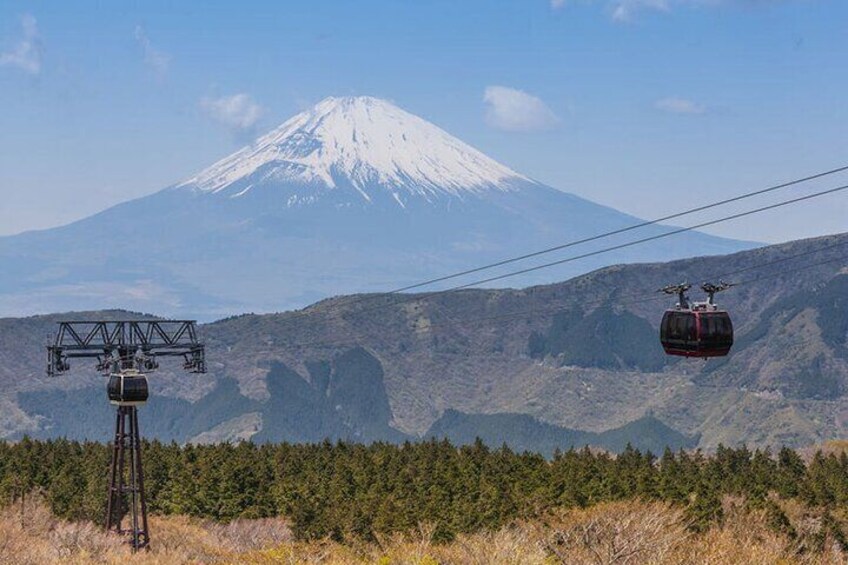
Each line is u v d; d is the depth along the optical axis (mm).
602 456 151750
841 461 160250
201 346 96188
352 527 94250
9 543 66000
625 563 28469
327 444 160750
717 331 56375
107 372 91438
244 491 128375
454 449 155875
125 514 109750
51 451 138875
